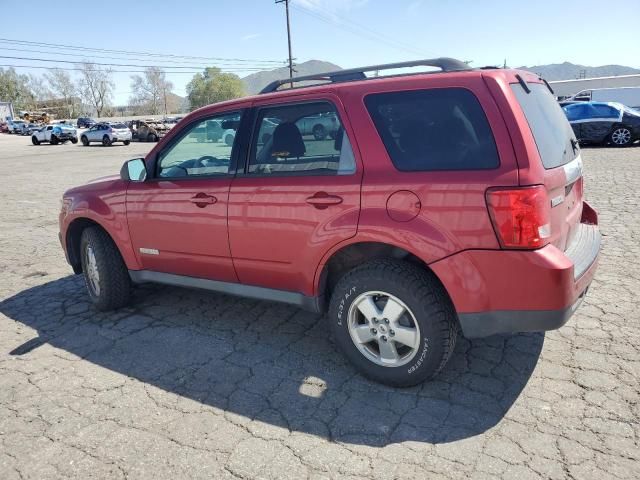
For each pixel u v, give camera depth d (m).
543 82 3.40
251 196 3.39
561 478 2.29
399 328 2.96
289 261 3.32
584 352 3.40
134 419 2.89
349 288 3.07
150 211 3.96
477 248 2.65
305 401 3.01
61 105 125.75
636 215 6.97
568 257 2.76
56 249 7.03
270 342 3.82
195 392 3.16
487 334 2.76
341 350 3.25
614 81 50.41
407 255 3.03
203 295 4.88
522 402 2.88
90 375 3.42
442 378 3.19
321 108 3.15
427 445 2.56
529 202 2.52
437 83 2.81
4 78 124.38
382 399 2.99
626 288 4.43
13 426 2.86
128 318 4.39
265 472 2.42
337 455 2.52
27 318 4.50
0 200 11.71
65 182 14.94
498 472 2.35
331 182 3.05
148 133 39.69
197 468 2.47
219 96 98.31
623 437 2.54
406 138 2.87
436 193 2.71
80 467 2.51
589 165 12.02
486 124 2.65
